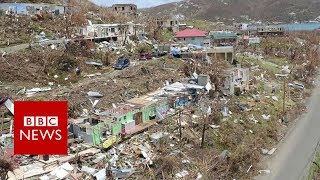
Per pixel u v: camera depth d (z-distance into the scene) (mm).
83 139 38031
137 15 113250
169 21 104625
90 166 33625
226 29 140500
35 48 58531
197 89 52500
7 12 71688
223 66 68750
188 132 42312
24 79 50562
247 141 44406
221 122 46500
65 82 52094
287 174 40125
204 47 79438
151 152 37250
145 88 53188
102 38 72500
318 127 53469
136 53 69562
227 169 37906
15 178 30297
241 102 55250
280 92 67562
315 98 68938
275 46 113750
